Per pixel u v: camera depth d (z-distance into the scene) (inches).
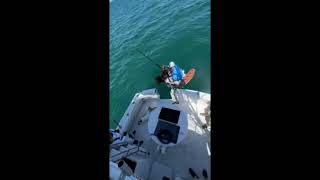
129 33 412.2
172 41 322.0
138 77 299.3
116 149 177.5
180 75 217.6
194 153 178.7
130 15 494.9
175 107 177.2
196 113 202.2
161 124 171.2
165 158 181.2
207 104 207.0
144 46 344.5
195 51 290.8
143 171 160.4
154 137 168.2
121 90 293.6
